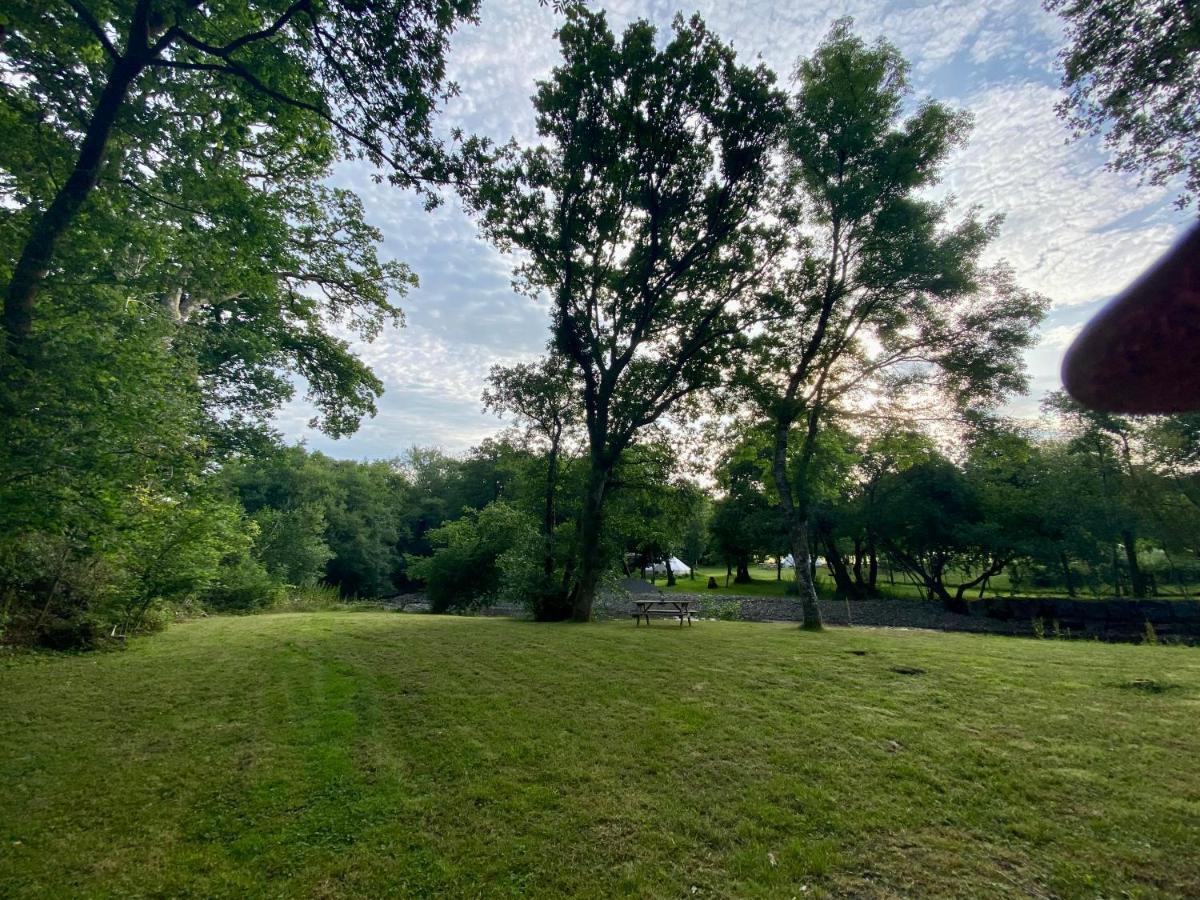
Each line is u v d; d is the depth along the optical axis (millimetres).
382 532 49469
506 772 5094
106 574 11297
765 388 15258
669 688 7637
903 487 31797
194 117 10391
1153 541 26203
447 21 8055
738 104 14016
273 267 13492
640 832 4086
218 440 18766
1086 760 4945
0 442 6504
